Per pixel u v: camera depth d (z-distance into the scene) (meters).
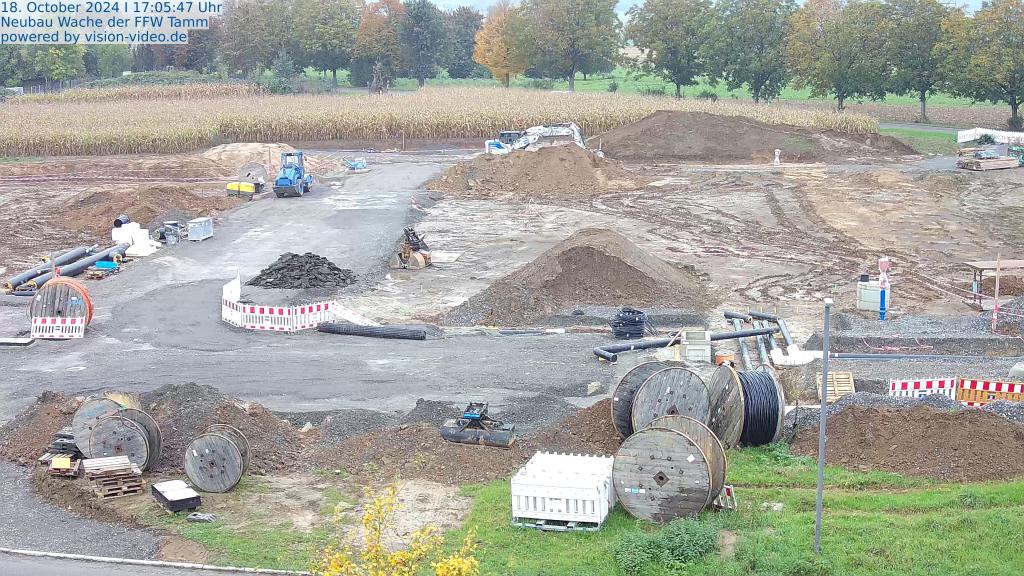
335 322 33.25
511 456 21.66
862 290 34.38
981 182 59.38
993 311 31.50
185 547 18.03
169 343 31.83
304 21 147.38
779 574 15.70
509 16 141.38
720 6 113.56
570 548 17.48
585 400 25.81
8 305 37.00
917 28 92.88
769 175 65.06
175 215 50.44
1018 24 84.69
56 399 25.39
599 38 132.25
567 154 64.06
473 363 29.31
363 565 15.22
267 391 27.17
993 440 19.97
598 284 36.38
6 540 18.44
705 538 16.84
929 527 17.06
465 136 87.00
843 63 96.06
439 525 18.69
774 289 37.97
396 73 151.50
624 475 18.47
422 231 49.56
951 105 113.62
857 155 73.81
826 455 20.97
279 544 18.09
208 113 91.06
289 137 86.31
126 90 124.62
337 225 50.81
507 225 51.03
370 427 23.89
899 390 24.88
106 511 19.66
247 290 38.22
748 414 21.45
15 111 97.19
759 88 113.50
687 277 39.59
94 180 66.62
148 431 21.53
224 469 20.44
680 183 63.03
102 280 40.25
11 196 60.19
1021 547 16.17
